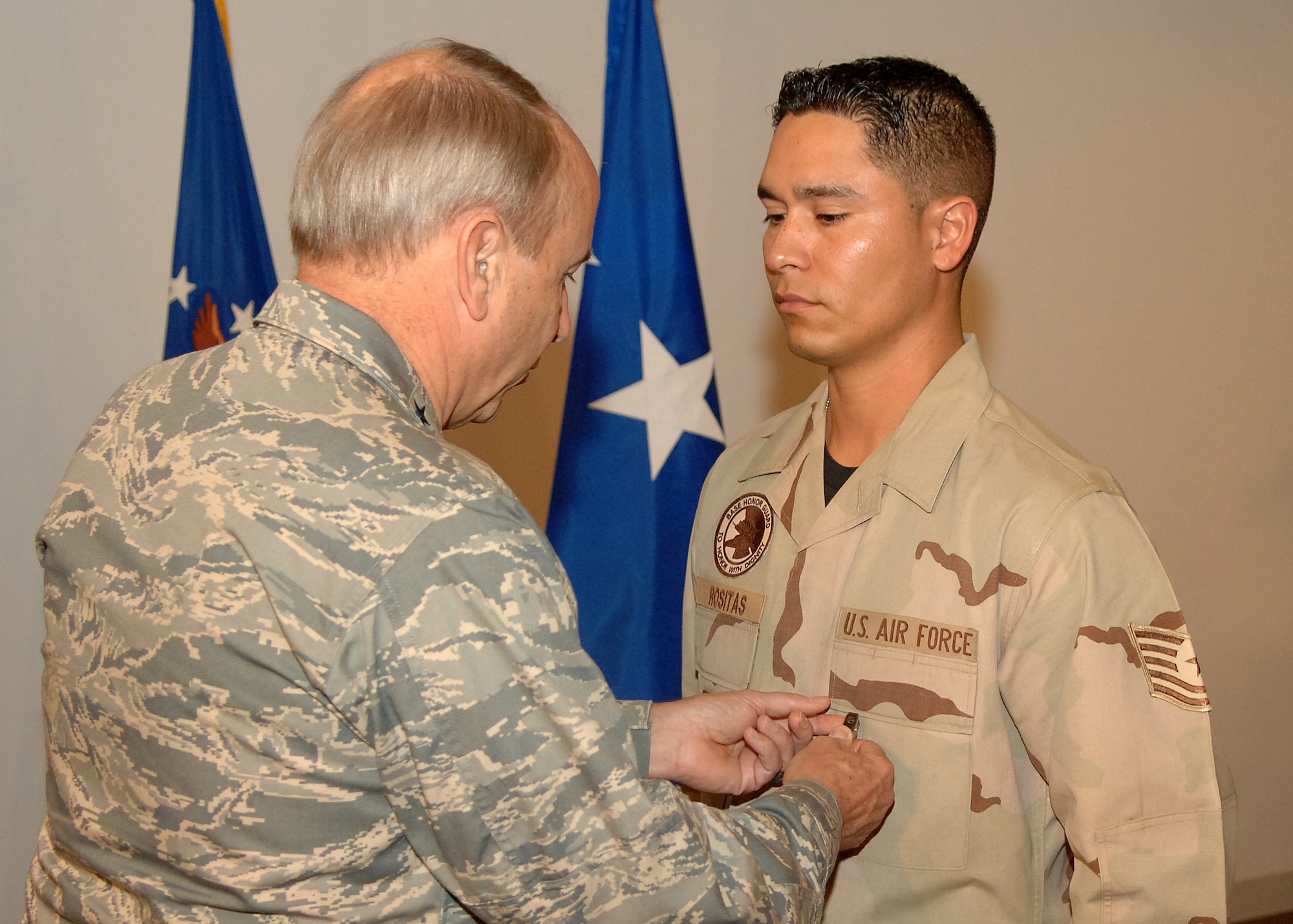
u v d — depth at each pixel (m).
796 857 0.73
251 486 0.63
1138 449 2.51
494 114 0.75
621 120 1.52
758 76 2.13
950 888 0.94
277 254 1.92
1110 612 0.90
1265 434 2.62
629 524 1.48
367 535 0.61
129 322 1.86
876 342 1.03
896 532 1.01
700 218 2.12
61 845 0.71
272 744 0.62
